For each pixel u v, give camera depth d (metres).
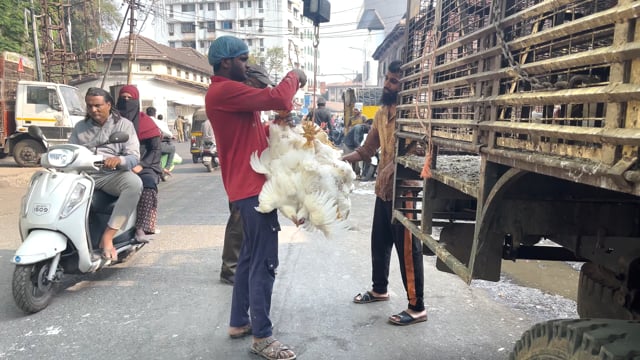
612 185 1.17
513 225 1.96
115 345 3.15
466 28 2.32
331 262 4.97
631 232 1.98
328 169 2.74
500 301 3.95
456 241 2.93
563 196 1.95
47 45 21.48
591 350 1.36
